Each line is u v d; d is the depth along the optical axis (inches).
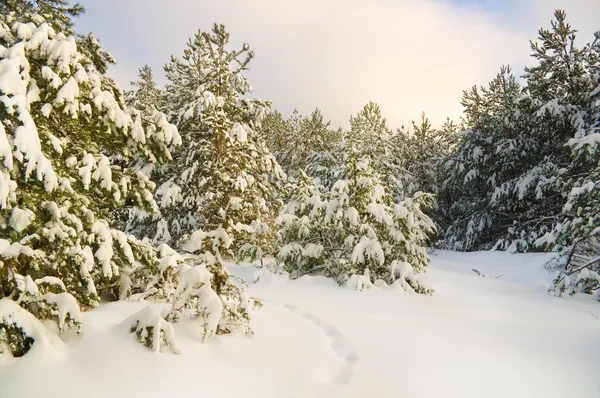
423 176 990.4
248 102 559.8
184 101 613.3
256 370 143.6
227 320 178.5
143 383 118.3
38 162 126.7
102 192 186.4
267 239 241.6
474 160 770.2
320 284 342.3
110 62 203.0
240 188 201.6
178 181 486.0
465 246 784.9
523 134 724.0
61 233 153.0
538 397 140.4
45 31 152.2
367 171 381.4
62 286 140.4
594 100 607.2
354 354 176.2
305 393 133.8
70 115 154.9
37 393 104.3
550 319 263.4
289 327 205.2
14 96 126.6
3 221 139.1
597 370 167.2
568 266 386.9
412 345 191.8
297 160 1003.3
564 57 671.1
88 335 133.7
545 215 668.7
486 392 143.6
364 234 361.4
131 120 187.2
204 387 124.7
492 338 212.4
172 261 214.2
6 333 114.8
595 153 380.2
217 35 567.2
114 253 202.8
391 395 137.1
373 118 854.5
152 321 137.9
